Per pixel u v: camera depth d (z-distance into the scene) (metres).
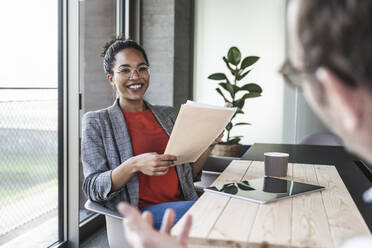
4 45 2.14
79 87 2.68
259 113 4.57
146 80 1.91
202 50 4.68
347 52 0.32
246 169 1.71
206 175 3.75
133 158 1.59
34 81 2.41
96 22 3.24
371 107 0.32
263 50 4.54
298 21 0.36
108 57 1.93
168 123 1.98
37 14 2.39
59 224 2.75
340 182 1.45
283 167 1.54
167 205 1.70
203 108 1.50
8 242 2.32
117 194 1.69
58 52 2.63
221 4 4.61
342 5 0.33
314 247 0.85
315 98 0.37
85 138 1.75
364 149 0.34
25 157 2.40
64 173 2.72
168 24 4.11
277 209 1.11
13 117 2.27
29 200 2.46
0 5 2.10
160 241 0.47
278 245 0.87
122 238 1.58
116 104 1.88
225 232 0.94
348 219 1.03
